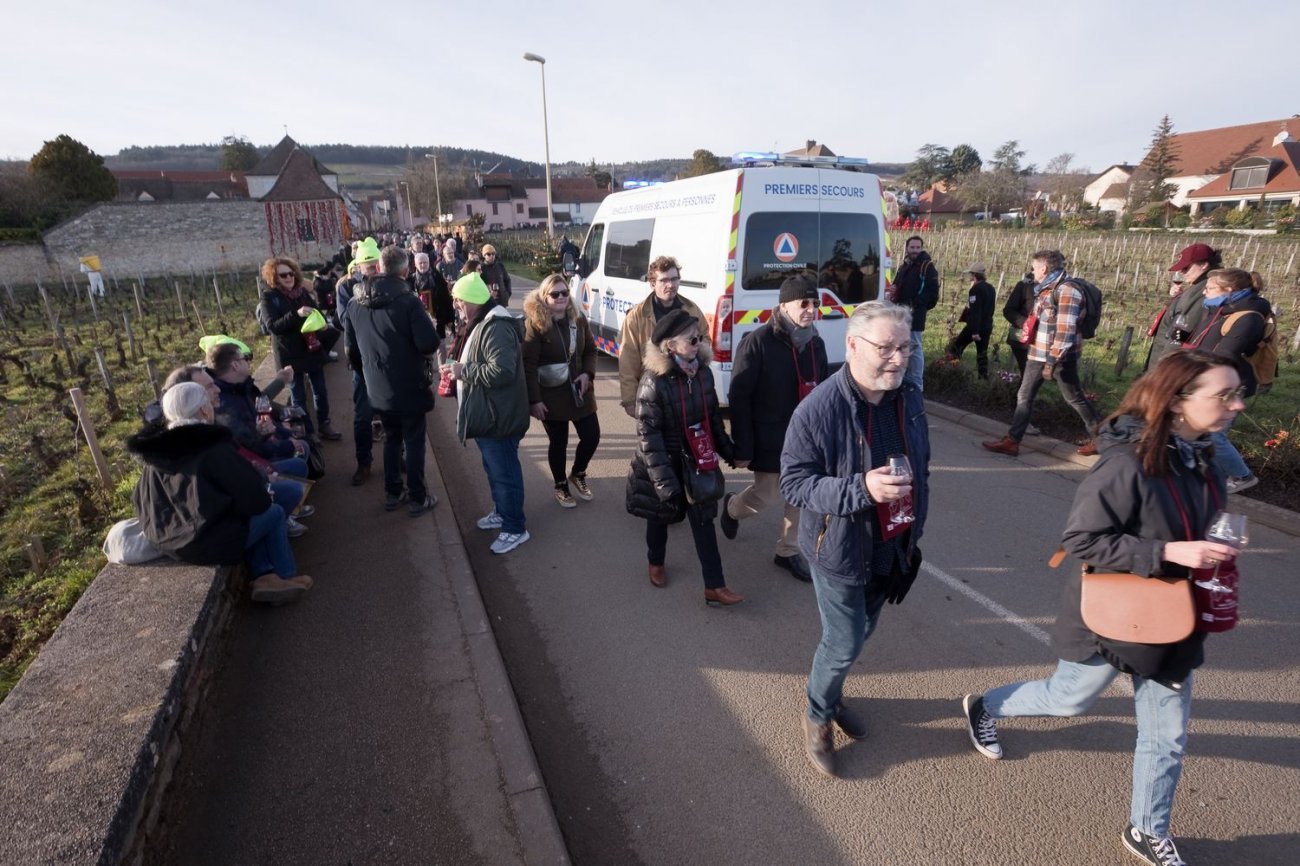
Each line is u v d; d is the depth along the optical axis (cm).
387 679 316
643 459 377
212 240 3872
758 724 304
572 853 245
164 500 321
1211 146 6028
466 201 8331
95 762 217
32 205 3509
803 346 385
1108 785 268
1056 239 3011
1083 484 216
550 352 489
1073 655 228
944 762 281
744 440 387
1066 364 589
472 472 617
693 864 240
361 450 541
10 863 185
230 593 349
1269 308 469
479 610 370
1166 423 199
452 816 244
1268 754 282
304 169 4209
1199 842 243
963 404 785
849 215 659
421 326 446
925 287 837
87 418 543
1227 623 200
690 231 680
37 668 262
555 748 294
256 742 279
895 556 247
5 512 553
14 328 1655
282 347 605
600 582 425
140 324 1628
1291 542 454
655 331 350
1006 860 238
